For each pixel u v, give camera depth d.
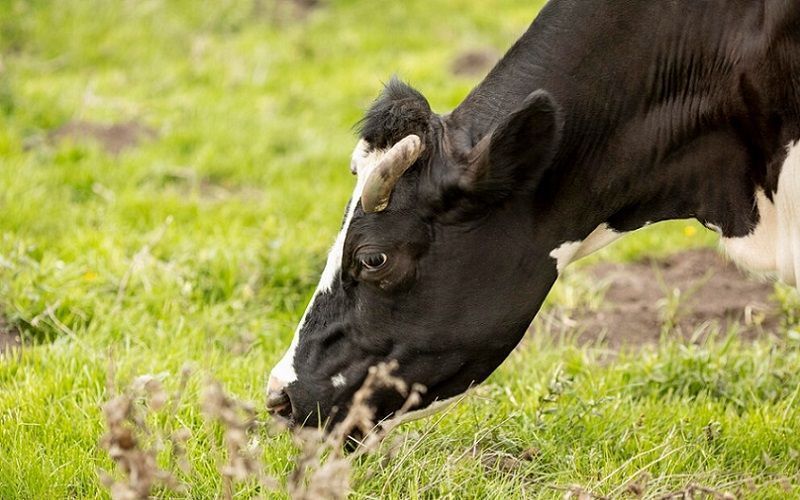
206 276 17.27
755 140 11.43
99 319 15.70
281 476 11.29
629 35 11.34
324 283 11.47
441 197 10.78
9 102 23.77
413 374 11.30
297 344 11.56
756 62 11.13
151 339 15.22
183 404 12.92
